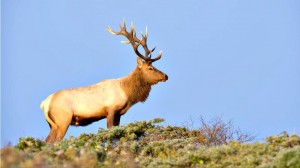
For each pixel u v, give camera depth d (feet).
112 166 106.22
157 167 110.01
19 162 83.71
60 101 181.98
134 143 132.36
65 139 134.21
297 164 101.35
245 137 147.43
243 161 109.70
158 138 150.30
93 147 127.65
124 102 185.47
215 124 149.28
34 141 122.52
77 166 90.68
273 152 114.01
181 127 156.87
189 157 114.32
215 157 114.01
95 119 185.98
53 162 96.73
